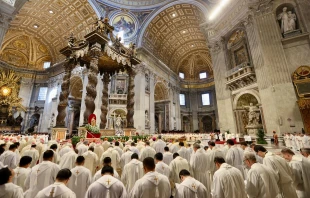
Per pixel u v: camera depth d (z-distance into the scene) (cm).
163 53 2555
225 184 223
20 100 2186
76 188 268
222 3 1472
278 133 947
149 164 234
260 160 352
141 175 325
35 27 2127
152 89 2139
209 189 368
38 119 2417
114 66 1096
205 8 1669
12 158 384
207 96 3000
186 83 3097
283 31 1071
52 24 2084
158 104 2600
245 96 1262
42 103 2439
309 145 732
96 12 1838
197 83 3102
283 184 249
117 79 2006
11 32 2125
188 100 3048
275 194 223
